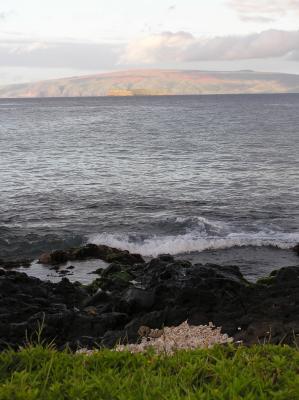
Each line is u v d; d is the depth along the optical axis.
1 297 11.95
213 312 10.20
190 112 144.50
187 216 26.34
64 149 58.41
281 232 23.39
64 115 137.12
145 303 11.27
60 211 27.77
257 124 93.38
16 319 10.70
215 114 132.12
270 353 4.96
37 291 13.11
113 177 38.56
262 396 3.90
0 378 4.51
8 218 26.23
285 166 42.59
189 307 10.40
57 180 37.41
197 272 13.32
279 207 28.22
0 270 15.28
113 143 64.44
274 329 8.12
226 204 29.12
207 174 39.31
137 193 32.38
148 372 4.41
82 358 4.81
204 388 4.16
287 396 3.95
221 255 20.53
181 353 4.95
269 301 10.41
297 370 4.49
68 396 4.11
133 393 4.02
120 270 16.88
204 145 60.53
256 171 40.34
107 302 12.59
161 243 21.78
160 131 81.44
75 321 9.98
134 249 21.45
